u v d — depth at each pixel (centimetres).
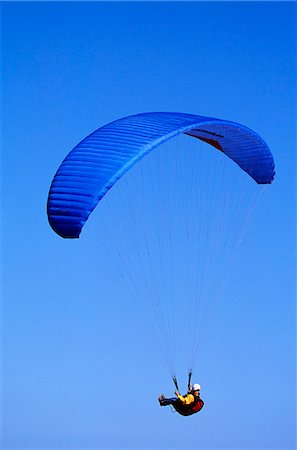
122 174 3850
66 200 3841
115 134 3962
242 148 4406
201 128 4212
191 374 4056
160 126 4009
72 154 3928
